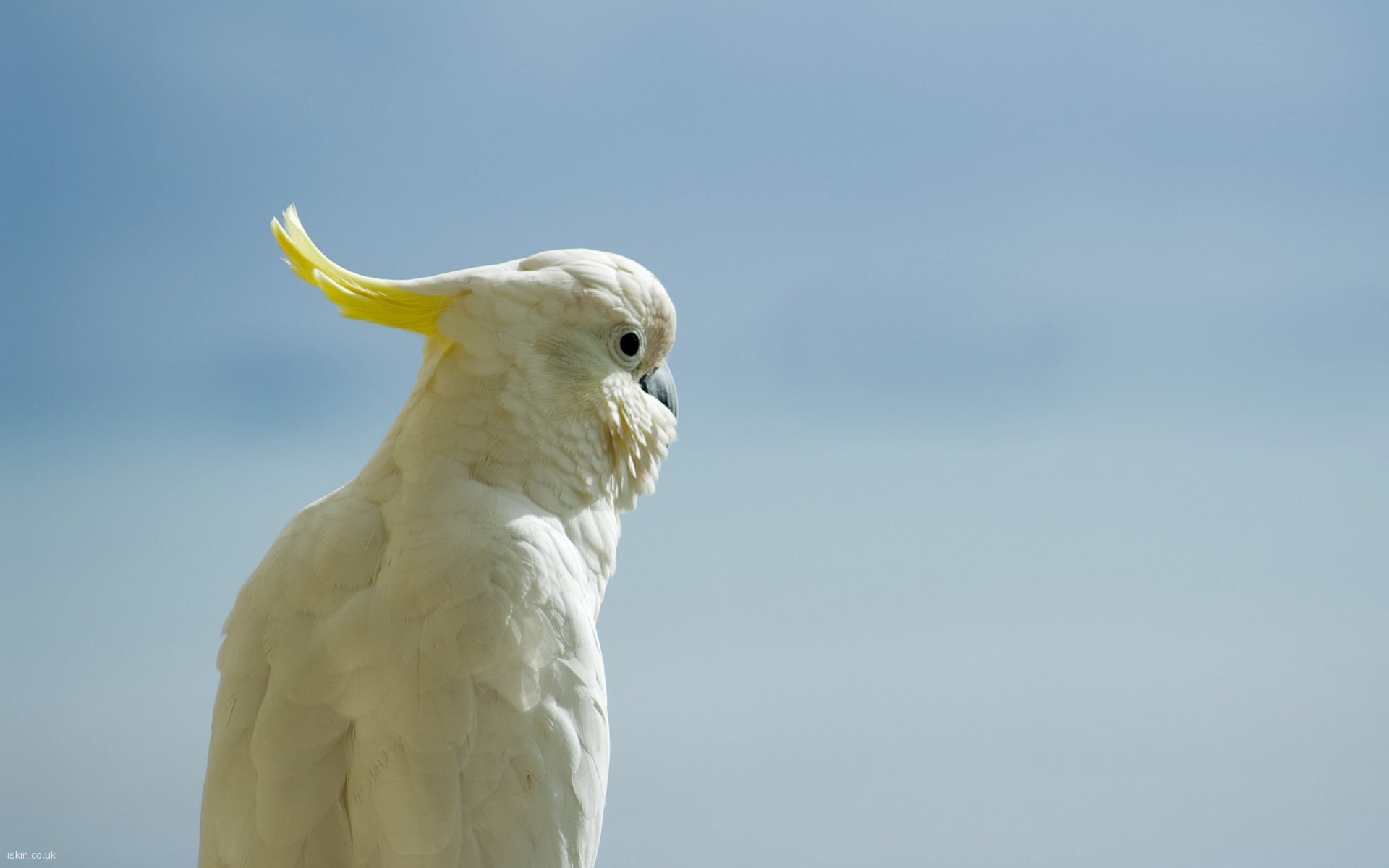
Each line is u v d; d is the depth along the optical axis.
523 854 4.08
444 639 4.23
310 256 4.66
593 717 4.41
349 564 4.48
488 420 4.77
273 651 4.42
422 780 4.07
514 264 5.14
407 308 4.80
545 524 4.68
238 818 4.23
